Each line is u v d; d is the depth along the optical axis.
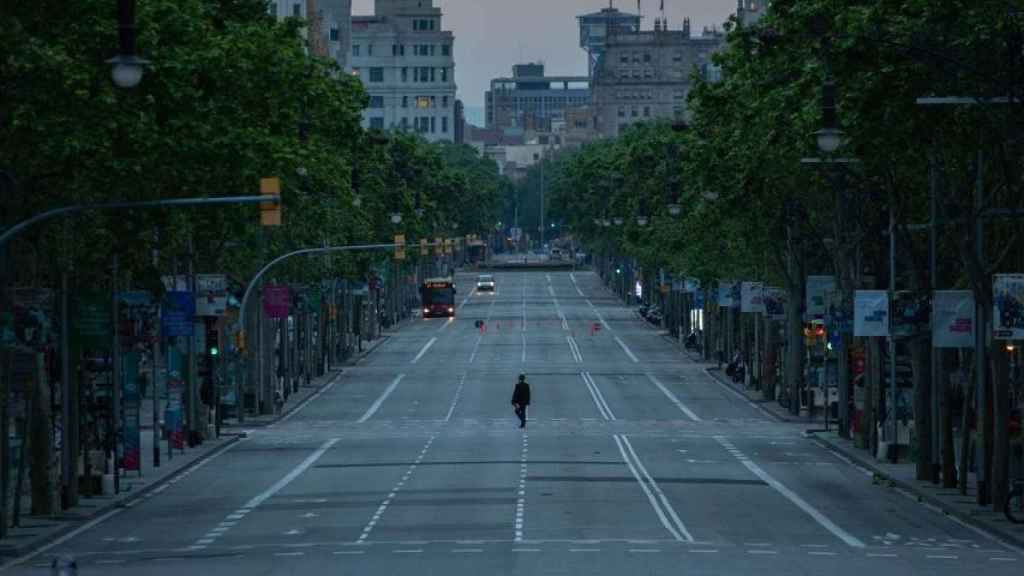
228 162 106.31
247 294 174.12
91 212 102.69
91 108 87.62
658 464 135.12
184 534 92.94
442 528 92.31
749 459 141.50
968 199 100.44
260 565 76.00
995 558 80.31
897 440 137.00
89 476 112.69
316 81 163.75
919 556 80.62
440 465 133.88
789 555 79.81
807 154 120.69
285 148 125.19
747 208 163.62
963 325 105.62
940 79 88.00
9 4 83.88
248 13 139.62
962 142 93.25
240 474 130.75
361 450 150.12
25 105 85.56
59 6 86.31
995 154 96.81
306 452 149.25
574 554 79.25
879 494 115.44
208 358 172.88
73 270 108.25
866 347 147.75
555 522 95.12
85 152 90.00
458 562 75.94
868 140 93.00
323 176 168.38
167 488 121.81
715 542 85.75
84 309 106.19
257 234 176.12
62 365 106.94
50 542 91.56
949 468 115.31
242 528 94.81
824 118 81.06
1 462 91.81
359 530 91.94
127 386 125.75
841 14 87.25
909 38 85.25
